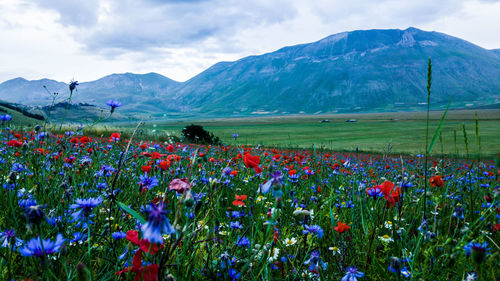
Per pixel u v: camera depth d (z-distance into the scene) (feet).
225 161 20.42
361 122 523.70
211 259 6.89
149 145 25.03
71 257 6.86
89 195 10.45
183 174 13.38
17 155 16.03
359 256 8.59
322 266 7.30
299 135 243.60
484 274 6.48
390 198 8.79
